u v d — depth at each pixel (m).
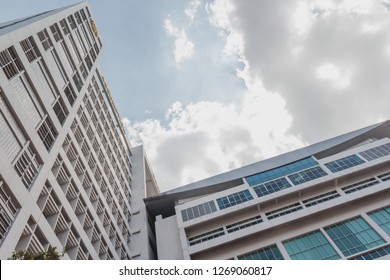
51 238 22.52
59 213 25.06
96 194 35.97
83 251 27.91
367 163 43.53
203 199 47.81
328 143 53.69
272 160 53.62
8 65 23.11
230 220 43.94
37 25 28.84
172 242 44.34
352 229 36.56
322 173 44.91
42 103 26.23
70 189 28.92
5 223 18.66
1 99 21.28
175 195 54.19
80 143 35.06
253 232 39.06
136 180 59.34
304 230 38.25
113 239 37.41
